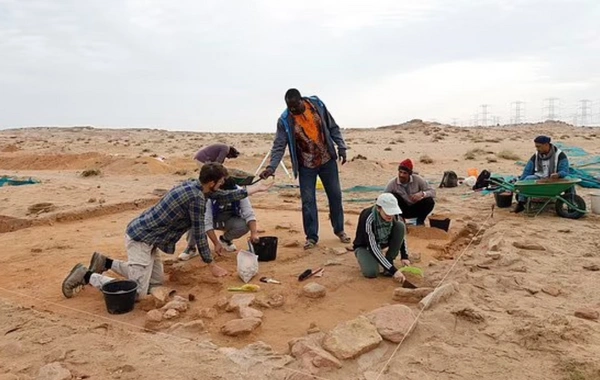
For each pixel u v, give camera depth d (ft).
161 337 15.60
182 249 26.21
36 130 360.28
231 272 21.74
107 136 276.41
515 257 22.33
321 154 25.40
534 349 14.14
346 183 54.03
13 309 17.72
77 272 19.26
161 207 18.79
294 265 22.93
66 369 13.43
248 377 13.16
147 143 175.22
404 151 105.40
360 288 19.85
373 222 20.36
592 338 14.51
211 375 13.28
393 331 14.99
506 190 35.50
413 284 19.69
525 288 18.86
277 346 15.23
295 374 13.20
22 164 88.38
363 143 138.10
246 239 27.91
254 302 18.22
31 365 13.87
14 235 31.07
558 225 29.76
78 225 34.27
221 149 24.47
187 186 18.88
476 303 17.61
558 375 12.83
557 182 31.04
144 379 13.12
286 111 24.94
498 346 14.46
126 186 53.62
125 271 19.67
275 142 24.85
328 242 27.12
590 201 36.29
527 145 115.55
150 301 18.33
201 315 17.24
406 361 13.80
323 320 17.07
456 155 93.25
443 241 27.32
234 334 15.75
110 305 17.67
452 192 45.32
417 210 29.25
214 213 23.43
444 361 13.70
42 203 38.81
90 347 14.88
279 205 40.09
